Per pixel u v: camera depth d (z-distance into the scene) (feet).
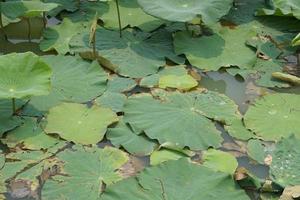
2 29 14.43
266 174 10.70
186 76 12.96
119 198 9.65
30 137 11.18
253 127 11.60
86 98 12.22
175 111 11.78
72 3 15.48
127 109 11.84
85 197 9.87
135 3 15.57
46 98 12.14
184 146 11.05
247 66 13.48
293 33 14.87
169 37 14.34
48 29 14.43
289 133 11.41
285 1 14.78
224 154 10.94
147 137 11.25
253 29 14.85
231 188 9.92
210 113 11.86
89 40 14.01
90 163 10.62
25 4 13.96
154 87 12.59
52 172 10.43
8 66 11.45
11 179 10.30
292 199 9.89
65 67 12.96
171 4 13.89
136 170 10.56
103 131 11.27
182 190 9.77
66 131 11.25
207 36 14.29
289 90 12.93
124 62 13.34
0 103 11.91
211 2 13.82
